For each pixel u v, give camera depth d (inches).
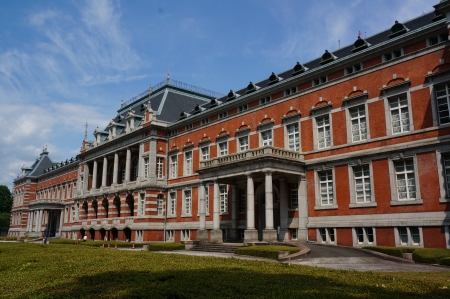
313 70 1211.9
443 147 912.9
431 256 757.3
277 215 1318.9
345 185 1101.7
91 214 2268.7
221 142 1540.4
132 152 2094.0
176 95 2130.9
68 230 2571.4
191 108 2122.3
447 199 888.3
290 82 1285.7
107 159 2261.3
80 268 596.1
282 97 1318.9
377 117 1050.1
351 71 1142.3
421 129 954.1
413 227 945.5
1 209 4608.8
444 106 930.7
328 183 1159.6
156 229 1771.7
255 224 1369.3
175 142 1827.0
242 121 1457.9
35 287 454.0
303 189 1203.9
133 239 1822.1
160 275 504.1
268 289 411.5
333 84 1168.8
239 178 1343.5
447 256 746.8
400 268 690.2
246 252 963.3
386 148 1015.0
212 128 1604.3
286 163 1168.2
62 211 2962.6
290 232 1235.2
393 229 977.5
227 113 1546.5
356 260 818.8
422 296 387.9
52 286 452.8
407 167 989.2
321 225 1137.4
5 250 923.4
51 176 3284.9
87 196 2294.5
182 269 570.6
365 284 446.6
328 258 835.4
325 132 1186.6
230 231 1446.9
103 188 2162.9
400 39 1010.1
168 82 2134.6
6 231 4328.3
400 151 988.6
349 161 1099.9
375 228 1014.4
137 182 1881.2
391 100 1037.2
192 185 1675.7
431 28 949.8
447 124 910.4
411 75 992.2
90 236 2181.3
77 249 984.9
